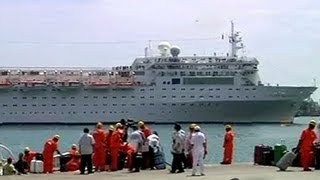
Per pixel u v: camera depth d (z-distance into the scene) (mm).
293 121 155625
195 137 29641
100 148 32844
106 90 147000
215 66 146250
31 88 145750
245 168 33688
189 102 145375
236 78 145875
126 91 146875
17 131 128125
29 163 33406
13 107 146250
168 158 51906
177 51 146750
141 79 147375
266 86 145875
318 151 32156
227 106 145750
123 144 33500
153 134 33969
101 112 147000
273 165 35594
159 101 146125
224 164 36969
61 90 146750
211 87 145625
